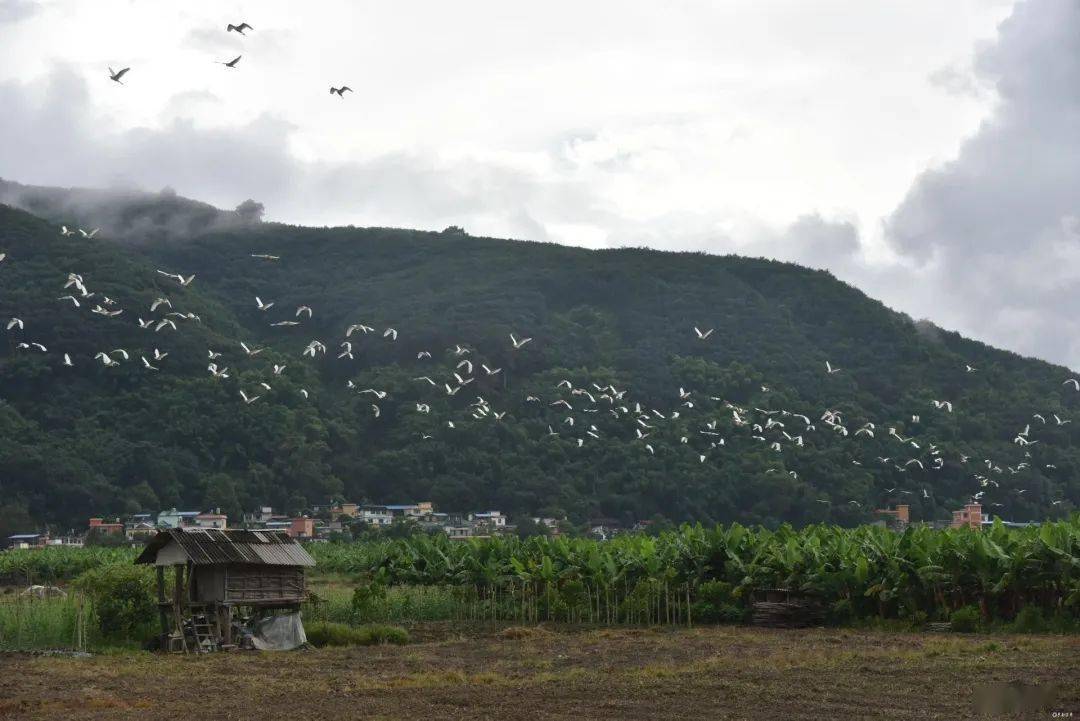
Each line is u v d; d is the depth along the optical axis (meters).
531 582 49.75
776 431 131.12
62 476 121.88
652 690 24.16
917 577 41.50
